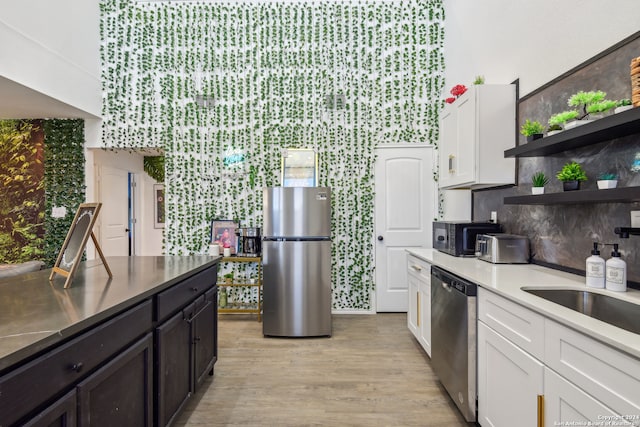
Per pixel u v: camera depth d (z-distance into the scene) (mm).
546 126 2170
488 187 2910
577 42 1931
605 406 955
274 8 4176
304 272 3334
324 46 4172
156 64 4184
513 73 2576
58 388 978
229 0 4188
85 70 3861
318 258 3346
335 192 4156
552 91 2119
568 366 1110
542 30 2230
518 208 2502
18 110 3811
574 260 1943
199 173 4188
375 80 4168
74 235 1729
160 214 5918
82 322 1061
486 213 3016
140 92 4176
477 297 1809
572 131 1598
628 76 1589
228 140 4191
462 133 2689
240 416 2037
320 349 3047
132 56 4176
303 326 3324
